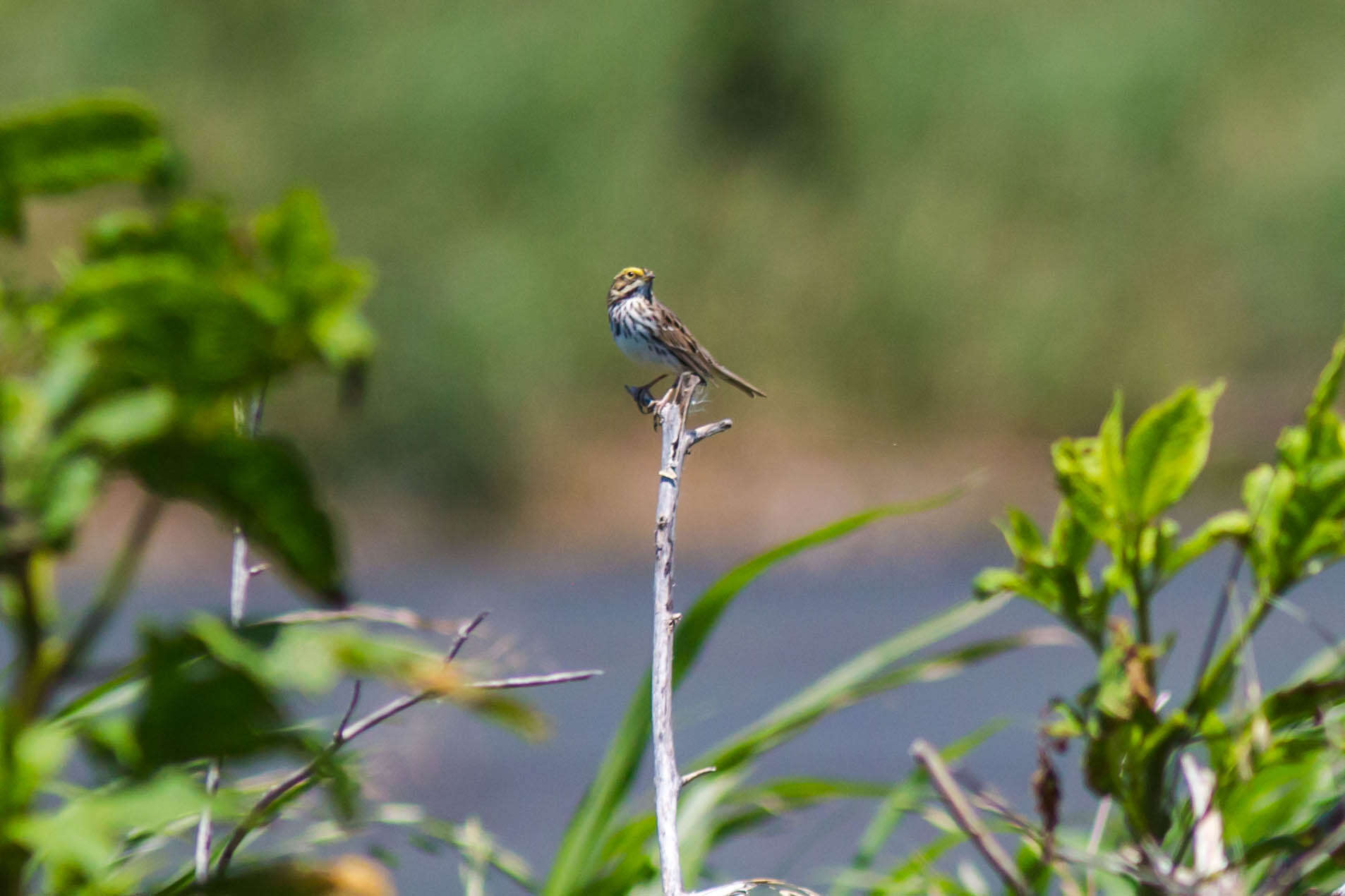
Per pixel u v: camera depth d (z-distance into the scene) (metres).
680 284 28.89
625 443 25.95
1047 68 29.75
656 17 29.48
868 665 3.42
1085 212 29.36
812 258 29.38
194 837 2.27
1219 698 2.44
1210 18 30.17
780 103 30.48
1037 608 15.17
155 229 1.31
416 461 24.50
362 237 26.95
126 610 12.85
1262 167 29.50
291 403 23.34
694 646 3.22
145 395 1.28
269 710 1.34
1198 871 2.38
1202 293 28.89
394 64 28.64
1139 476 2.46
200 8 29.05
